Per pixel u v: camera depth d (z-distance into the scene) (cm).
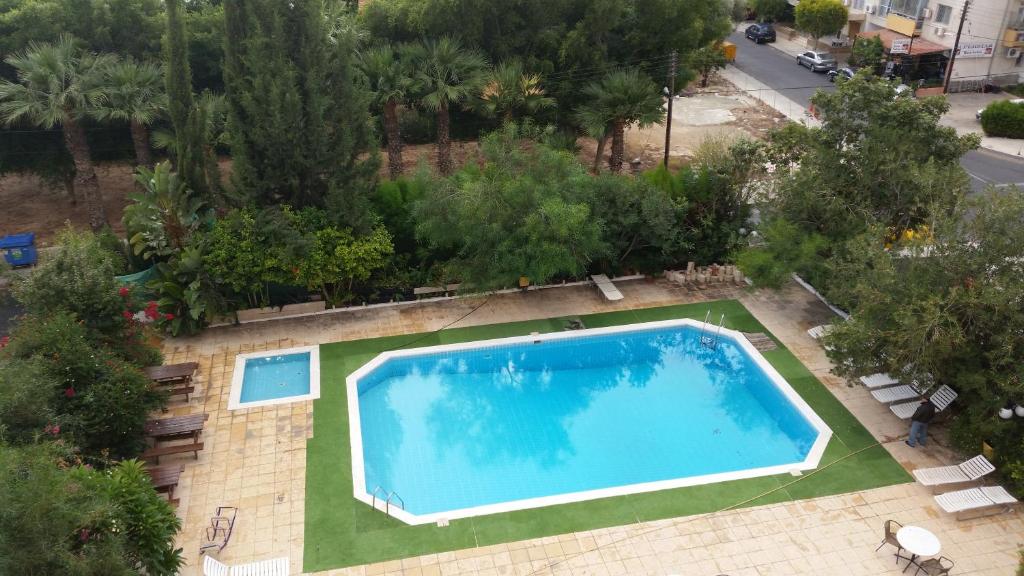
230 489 1533
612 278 2381
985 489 1463
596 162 3016
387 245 2116
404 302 2244
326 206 2072
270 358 1989
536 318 2170
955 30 4144
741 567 1354
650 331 2123
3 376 1267
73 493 1048
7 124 2417
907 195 2019
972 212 2391
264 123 1956
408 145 3416
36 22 2595
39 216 2816
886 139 2027
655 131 3619
